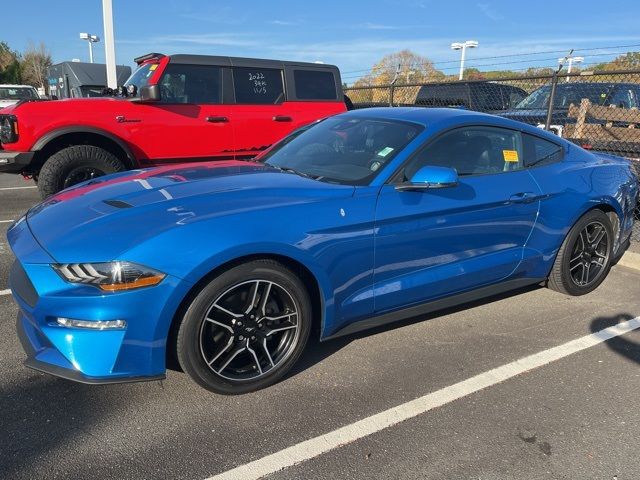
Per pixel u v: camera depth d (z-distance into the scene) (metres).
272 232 2.67
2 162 6.06
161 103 6.70
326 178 3.29
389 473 2.32
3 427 2.54
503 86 10.62
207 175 3.32
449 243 3.39
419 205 3.19
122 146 6.43
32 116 6.02
